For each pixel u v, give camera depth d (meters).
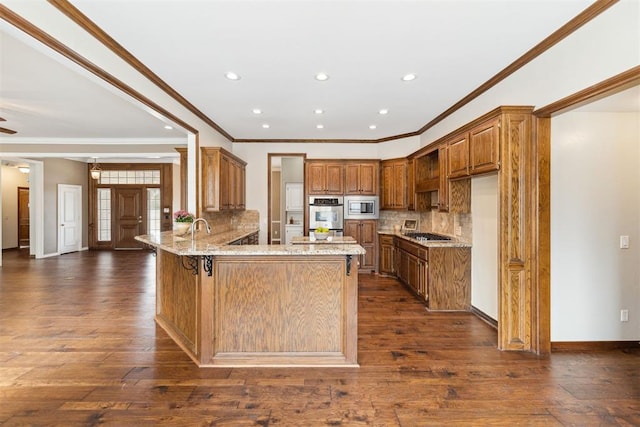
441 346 3.06
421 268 4.41
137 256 8.38
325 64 3.04
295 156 6.47
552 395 2.25
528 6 2.18
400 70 3.18
